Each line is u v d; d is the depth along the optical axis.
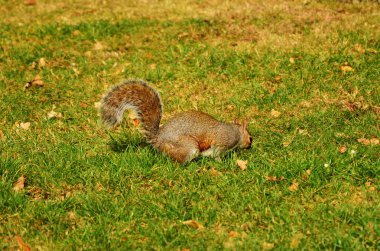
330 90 11.57
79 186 8.30
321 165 8.47
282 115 10.76
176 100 11.48
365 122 10.11
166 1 17.78
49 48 14.39
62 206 7.73
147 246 6.90
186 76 12.60
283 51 13.42
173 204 7.63
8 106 11.38
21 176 8.39
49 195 8.13
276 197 7.79
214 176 8.41
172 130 8.72
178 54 13.70
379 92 11.35
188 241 6.91
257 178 8.19
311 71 12.43
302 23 15.15
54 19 16.55
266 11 16.25
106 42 14.61
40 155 9.06
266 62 12.96
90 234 7.11
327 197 7.81
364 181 8.16
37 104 11.57
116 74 12.88
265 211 7.47
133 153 8.93
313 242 6.77
